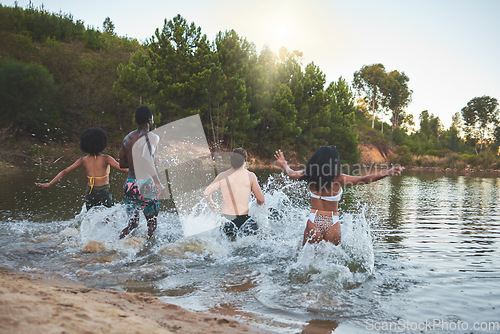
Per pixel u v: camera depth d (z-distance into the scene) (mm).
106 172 5207
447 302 2805
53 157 18953
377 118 75625
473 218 7031
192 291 2943
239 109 27547
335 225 3932
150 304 2441
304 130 34219
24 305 1799
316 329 2275
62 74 27531
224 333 2035
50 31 41125
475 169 36188
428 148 66938
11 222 5305
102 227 4625
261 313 2516
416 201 9703
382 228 5887
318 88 34438
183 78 26562
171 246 4113
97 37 48406
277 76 33281
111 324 1762
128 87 25141
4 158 16156
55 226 5098
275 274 3422
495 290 3086
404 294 2967
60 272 3260
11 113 21750
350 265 3695
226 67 28469
